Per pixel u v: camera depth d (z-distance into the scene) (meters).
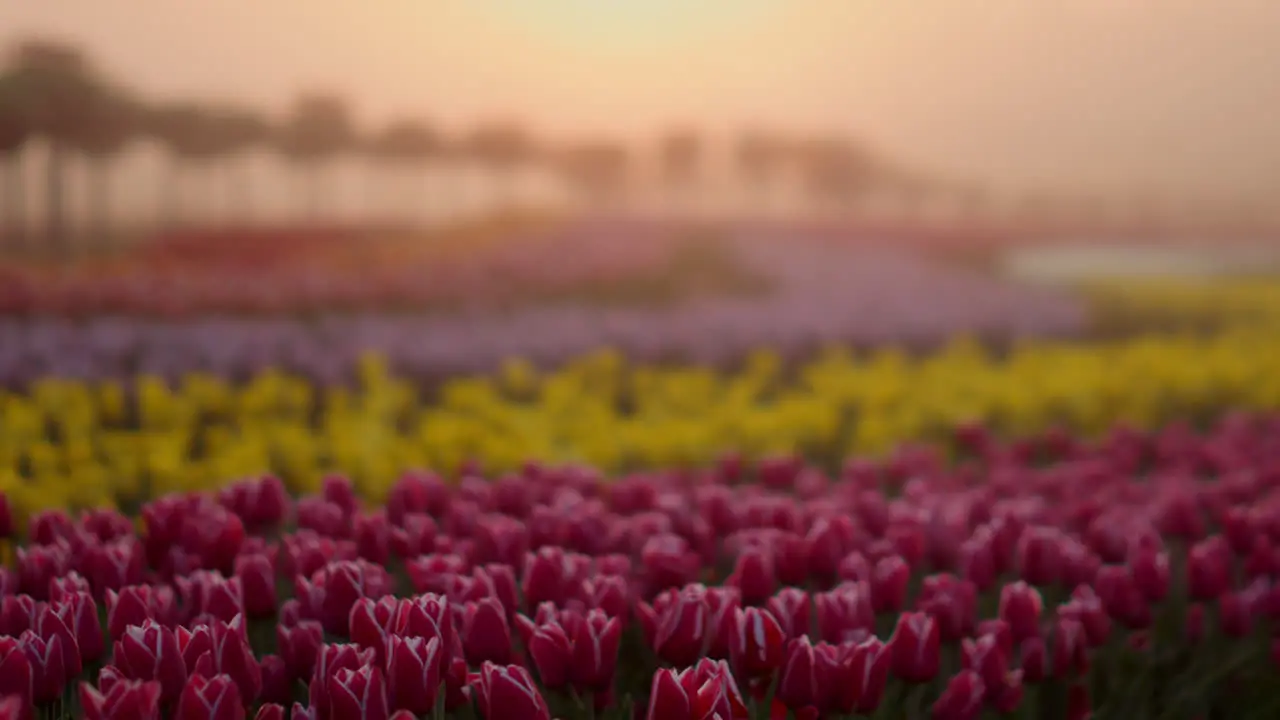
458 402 7.43
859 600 2.61
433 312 15.67
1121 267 29.28
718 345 10.80
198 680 1.95
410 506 3.68
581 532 3.38
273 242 27.08
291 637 2.46
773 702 2.38
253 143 37.19
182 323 12.59
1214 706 3.16
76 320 12.81
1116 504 4.34
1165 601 3.52
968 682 2.45
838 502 4.17
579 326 11.59
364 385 8.58
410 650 2.10
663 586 2.98
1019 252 36.59
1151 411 8.01
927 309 13.84
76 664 2.32
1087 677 3.10
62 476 4.88
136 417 7.37
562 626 2.51
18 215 29.75
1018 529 3.56
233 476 4.93
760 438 6.39
